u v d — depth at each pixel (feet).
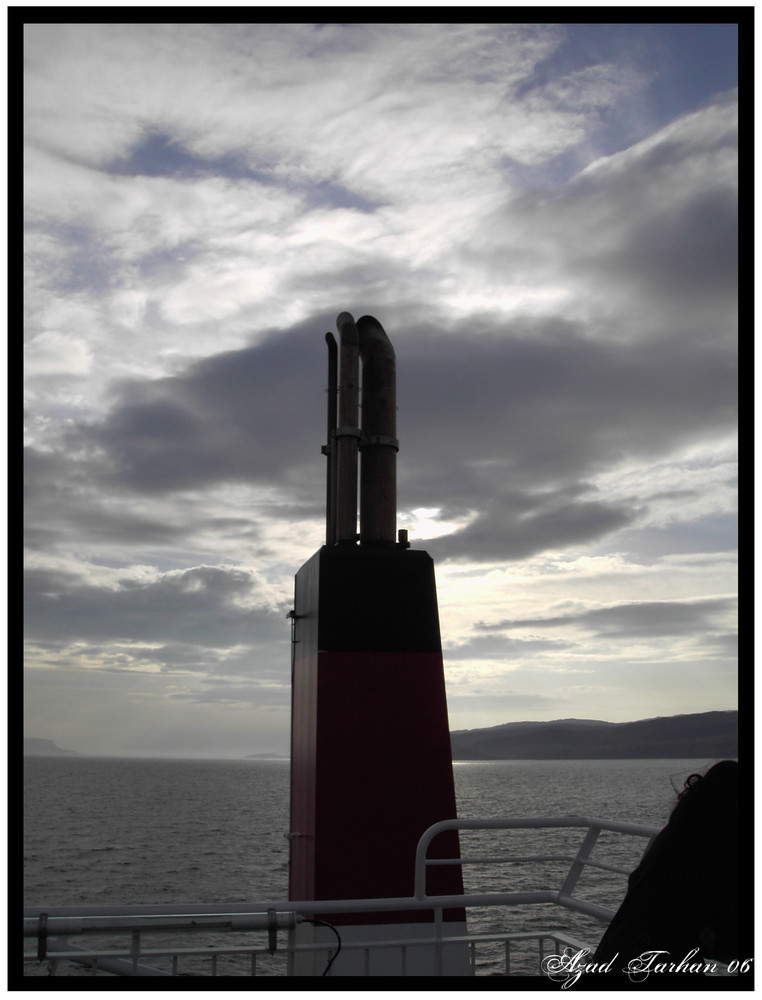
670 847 8.06
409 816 19.03
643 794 376.07
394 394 23.57
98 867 157.07
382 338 24.13
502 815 237.25
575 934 60.29
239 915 11.28
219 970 43.86
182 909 11.10
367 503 22.62
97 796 461.37
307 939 18.44
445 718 20.06
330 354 25.00
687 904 7.88
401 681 20.03
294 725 22.59
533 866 128.98
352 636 20.06
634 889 8.24
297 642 23.07
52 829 253.24
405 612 20.58
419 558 21.12
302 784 20.65
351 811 18.78
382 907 12.28
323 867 18.31
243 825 275.80
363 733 19.39
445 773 19.57
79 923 10.68
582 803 299.99
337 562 20.52
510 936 13.99
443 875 18.81
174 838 222.89
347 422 22.65
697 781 8.37
